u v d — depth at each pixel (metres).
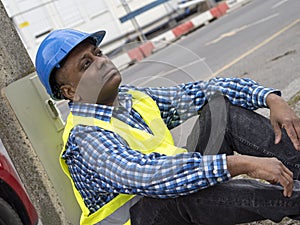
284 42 8.52
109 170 2.03
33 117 2.79
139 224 2.17
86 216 2.24
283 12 11.45
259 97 2.31
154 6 16.61
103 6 15.19
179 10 17.17
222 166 1.96
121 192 2.09
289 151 2.26
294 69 6.57
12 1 13.80
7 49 2.82
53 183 2.80
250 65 7.91
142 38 15.67
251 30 10.98
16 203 3.27
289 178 1.97
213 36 12.40
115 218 2.20
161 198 2.06
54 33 2.20
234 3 17.23
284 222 2.90
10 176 3.24
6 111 2.81
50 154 2.80
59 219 2.86
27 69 2.85
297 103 4.82
